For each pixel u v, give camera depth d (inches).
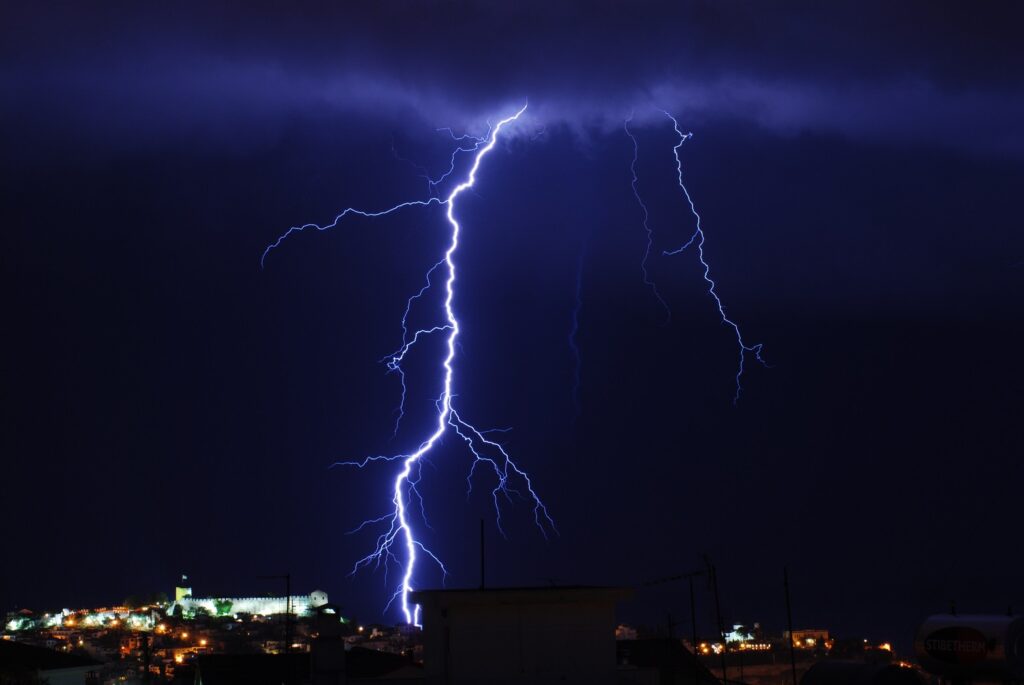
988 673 505.7
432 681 749.9
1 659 1552.7
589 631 730.8
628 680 727.7
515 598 725.9
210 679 1148.5
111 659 2519.7
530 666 719.7
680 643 1138.0
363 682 774.5
